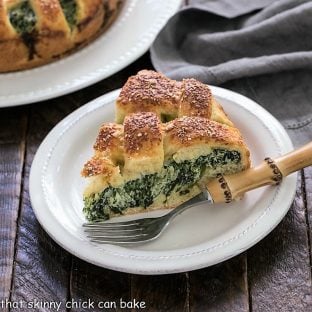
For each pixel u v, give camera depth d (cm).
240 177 65
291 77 81
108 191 66
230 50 86
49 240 66
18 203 69
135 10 89
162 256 61
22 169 72
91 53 83
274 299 60
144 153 65
